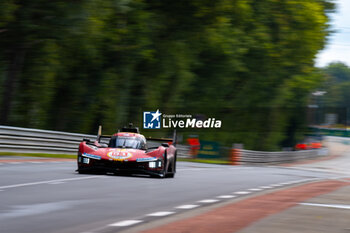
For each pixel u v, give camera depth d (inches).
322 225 553.0
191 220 548.7
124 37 2583.7
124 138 1131.9
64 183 859.4
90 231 459.2
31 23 1887.3
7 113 2128.4
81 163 1047.6
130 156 1039.0
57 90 2613.2
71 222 503.5
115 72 2662.4
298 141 4598.9
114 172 1029.8
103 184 875.4
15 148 1628.9
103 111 2726.4
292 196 859.4
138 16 2591.0
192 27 2805.1
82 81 2610.7
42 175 992.2
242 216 593.3
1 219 501.7
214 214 602.5
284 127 4293.8
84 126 2699.3
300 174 1720.0
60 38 2015.3
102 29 2406.5
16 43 1998.0
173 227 498.9
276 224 542.9
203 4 2615.7
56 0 1851.6
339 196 891.4
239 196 828.0
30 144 1705.2
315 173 1935.3
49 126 2623.0
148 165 1039.0
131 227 487.2
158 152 1064.8
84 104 2679.6
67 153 1942.7
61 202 634.8
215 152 2748.5
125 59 2632.9
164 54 2910.9
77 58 2503.7
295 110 4355.3
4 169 1097.4
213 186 978.7
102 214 561.6
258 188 1005.2
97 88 2630.4
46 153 1800.0
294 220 577.0
